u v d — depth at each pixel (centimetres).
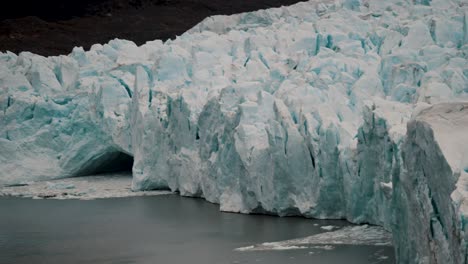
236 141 8975
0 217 9462
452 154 4816
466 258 4378
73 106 12712
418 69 9538
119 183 12006
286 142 8519
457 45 11100
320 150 8325
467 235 4366
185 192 10600
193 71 12144
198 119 10156
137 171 11206
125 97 12275
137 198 10619
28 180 12350
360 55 10881
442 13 12319
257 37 12438
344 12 13500
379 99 7862
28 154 12506
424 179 5269
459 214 4434
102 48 14912
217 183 9781
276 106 8738
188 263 6881
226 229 8200
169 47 13112
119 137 11881
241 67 11588
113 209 9788
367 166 7819
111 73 12888
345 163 8069
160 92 11381
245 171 8931
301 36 12019
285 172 8538
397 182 6078
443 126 5056
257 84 9775
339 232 7688
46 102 12619
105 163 12925
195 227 8406
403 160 5738
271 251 7069
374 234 7481
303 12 15438
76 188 11625
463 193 4512
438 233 4959
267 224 8356
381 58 10656
